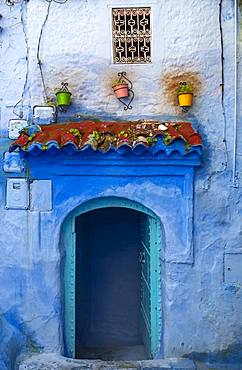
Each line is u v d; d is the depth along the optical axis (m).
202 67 6.11
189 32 6.11
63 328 6.27
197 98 6.11
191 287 6.08
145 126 5.89
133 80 6.17
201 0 6.09
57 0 6.16
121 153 5.71
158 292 6.36
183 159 5.87
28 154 5.76
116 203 6.20
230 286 6.09
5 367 6.04
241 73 6.10
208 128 6.10
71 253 6.31
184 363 5.96
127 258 8.15
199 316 6.10
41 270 6.12
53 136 5.71
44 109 6.13
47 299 6.14
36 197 6.09
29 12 6.18
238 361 6.09
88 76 6.18
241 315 6.09
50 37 6.18
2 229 6.17
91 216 8.12
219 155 6.08
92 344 8.03
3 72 6.22
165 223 6.04
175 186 6.04
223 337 6.10
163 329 6.23
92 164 5.91
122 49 6.17
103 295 8.19
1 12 6.20
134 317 8.11
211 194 6.07
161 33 6.12
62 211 6.08
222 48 6.09
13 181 6.12
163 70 6.14
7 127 6.18
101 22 6.16
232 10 6.09
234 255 6.07
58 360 5.97
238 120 6.09
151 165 5.93
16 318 6.16
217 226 6.07
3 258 6.17
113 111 6.19
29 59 6.19
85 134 5.77
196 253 6.07
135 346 7.80
